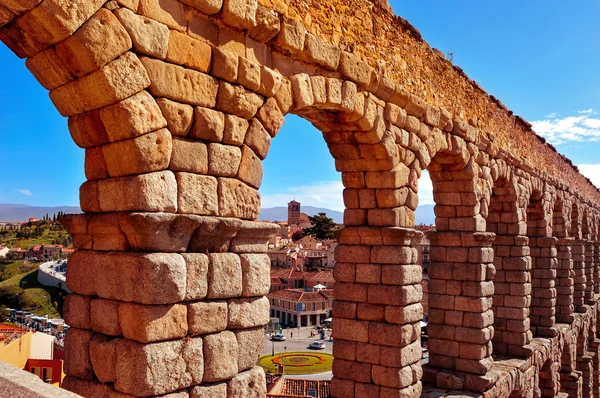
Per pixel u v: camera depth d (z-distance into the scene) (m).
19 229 171.12
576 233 41.91
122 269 8.61
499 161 24.41
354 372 16.09
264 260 10.36
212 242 9.50
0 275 94.75
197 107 9.70
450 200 21.20
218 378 9.27
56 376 29.61
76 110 9.16
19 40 8.63
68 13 8.03
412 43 17.70
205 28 10.09
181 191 9.19
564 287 35.81
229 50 10.57
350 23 14.57
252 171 10.70
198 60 9.78
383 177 16.14
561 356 34.47
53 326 58.72
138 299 8.35
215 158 9.85
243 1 10.55
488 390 19.94
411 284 16.08
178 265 8.67
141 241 8.60
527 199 28.05
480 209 21.52
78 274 9.38
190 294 8.92
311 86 12.77
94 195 9.29
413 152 17.34
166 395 8.51
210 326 9.20
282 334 58.28
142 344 8.30
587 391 38.12
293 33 12.03
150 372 8.27
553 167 35.47
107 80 8.45
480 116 22.83
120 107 8.61
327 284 72.31
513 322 26.05
